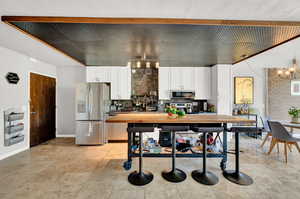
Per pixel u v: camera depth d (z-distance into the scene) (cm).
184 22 199
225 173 234
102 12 184
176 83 446
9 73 311
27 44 279
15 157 305
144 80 478
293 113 336
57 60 391
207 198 182
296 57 375
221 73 417
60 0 160
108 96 422
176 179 220
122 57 361
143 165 272
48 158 301
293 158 300
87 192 192
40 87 401
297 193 190
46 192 192
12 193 190
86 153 330
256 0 161
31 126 373
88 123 388
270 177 228
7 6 170
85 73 461
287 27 210
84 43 272
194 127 232
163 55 342
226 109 415
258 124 496
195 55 343
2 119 299
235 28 214
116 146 380
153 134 418
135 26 208
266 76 504
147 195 187
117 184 211
